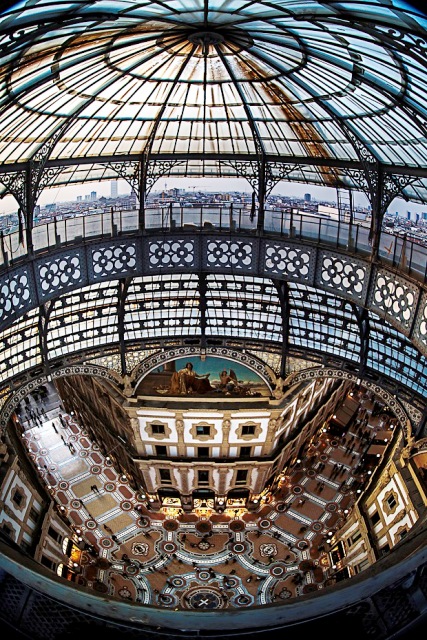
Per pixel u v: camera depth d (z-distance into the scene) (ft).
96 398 124.06
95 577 106.01
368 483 113.50
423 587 18.66
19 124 65.87
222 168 102.73
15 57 52.24
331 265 87.35
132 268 94.38
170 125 87.35
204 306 106.42
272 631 17.54
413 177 72.08
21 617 18.70
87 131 80.48
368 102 66.23
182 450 117.91
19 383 98.78
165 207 94.07
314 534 117.29
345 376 105.19
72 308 100.32
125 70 69.67
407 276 74.28
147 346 108.99
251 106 81.20
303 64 67.00
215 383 112.37
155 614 18.06
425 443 90.79
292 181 102.12
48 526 102.47
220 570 109.40
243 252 94.48
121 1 50.72
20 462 102.73
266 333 108.58
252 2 53.57
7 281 76.64
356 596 17.76
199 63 71.92
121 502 125.08
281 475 130.21
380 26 47.65
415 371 92.07
